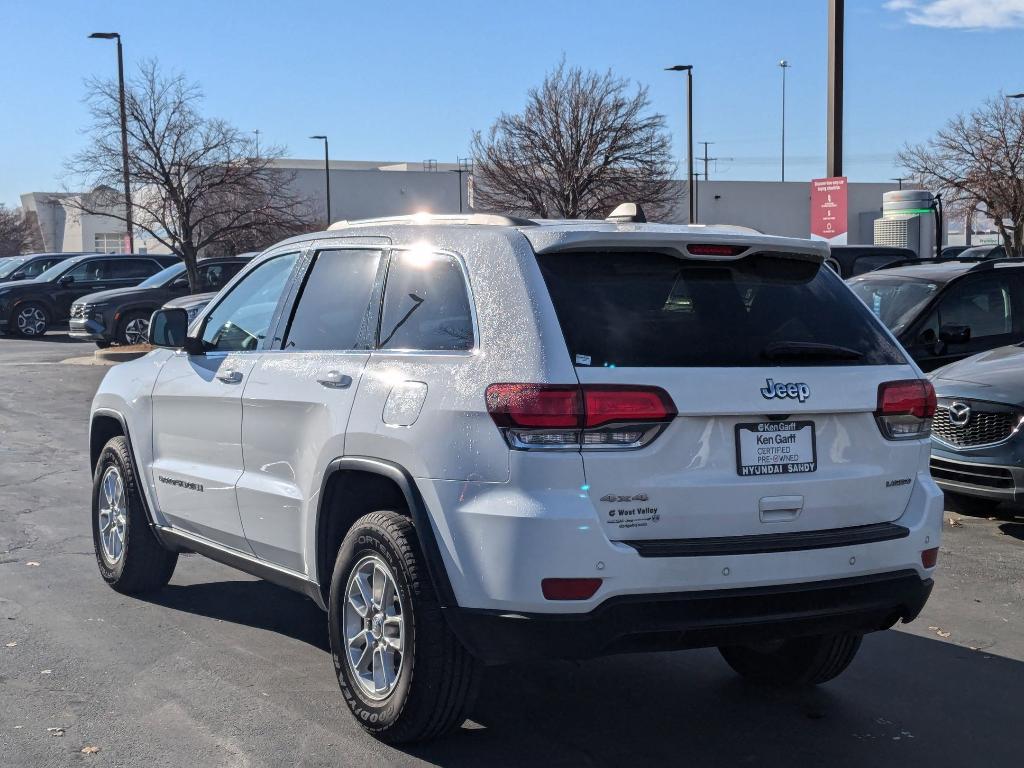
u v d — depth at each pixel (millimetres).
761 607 3865
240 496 5137
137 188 24516
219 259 24156
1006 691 4965
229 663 5219
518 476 3736
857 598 4023
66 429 13086
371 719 4297
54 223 73188
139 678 5004
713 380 3861
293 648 5453
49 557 7203
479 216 4566
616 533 3740
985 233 43406
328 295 4934
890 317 10016
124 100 23438
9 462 10852
